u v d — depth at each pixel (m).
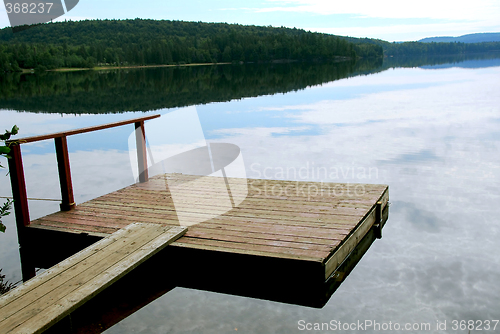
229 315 2.47
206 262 2.86
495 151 6.49
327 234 3.02
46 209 4.39
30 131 9.30
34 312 2.09
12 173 3.33
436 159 6.11
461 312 2.48
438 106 11.77
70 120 10.91
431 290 2.72
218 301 2.62
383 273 2.95
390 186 4.92
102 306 2.56
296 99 14.38
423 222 3.86
